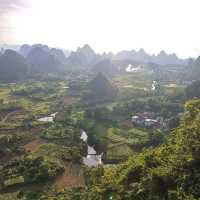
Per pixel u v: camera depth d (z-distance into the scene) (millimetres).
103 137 129875
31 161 93625
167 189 37031
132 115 165500
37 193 76625
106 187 47094
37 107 185500
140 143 118000
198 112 56625
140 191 38656
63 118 155625
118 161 106312
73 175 90438
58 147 114188
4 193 77875
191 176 36281
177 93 197875
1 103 183625
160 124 149500
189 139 42844
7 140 115188
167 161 42031
